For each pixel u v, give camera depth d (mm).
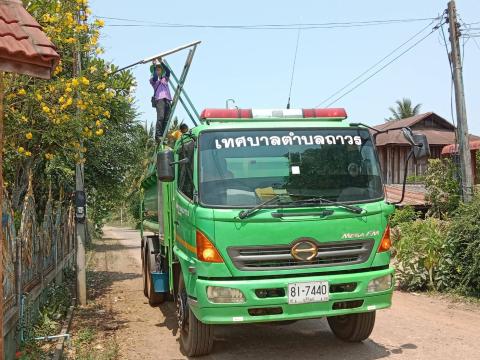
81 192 9898
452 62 14312
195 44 8953
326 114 6355
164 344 7059
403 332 7262
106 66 9445
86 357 6234
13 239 6379
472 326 7539
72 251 14695
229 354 6418
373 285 5668
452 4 14172
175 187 6879
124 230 45844
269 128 5988
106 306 9844
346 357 6145
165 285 8227
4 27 3930
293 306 5395
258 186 5688
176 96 9055
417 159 5863
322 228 5566
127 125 16641
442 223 11008
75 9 8000
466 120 14117
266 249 5441
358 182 5945
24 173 9125
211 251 5395
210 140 5840
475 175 20562
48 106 7566
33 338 6656
